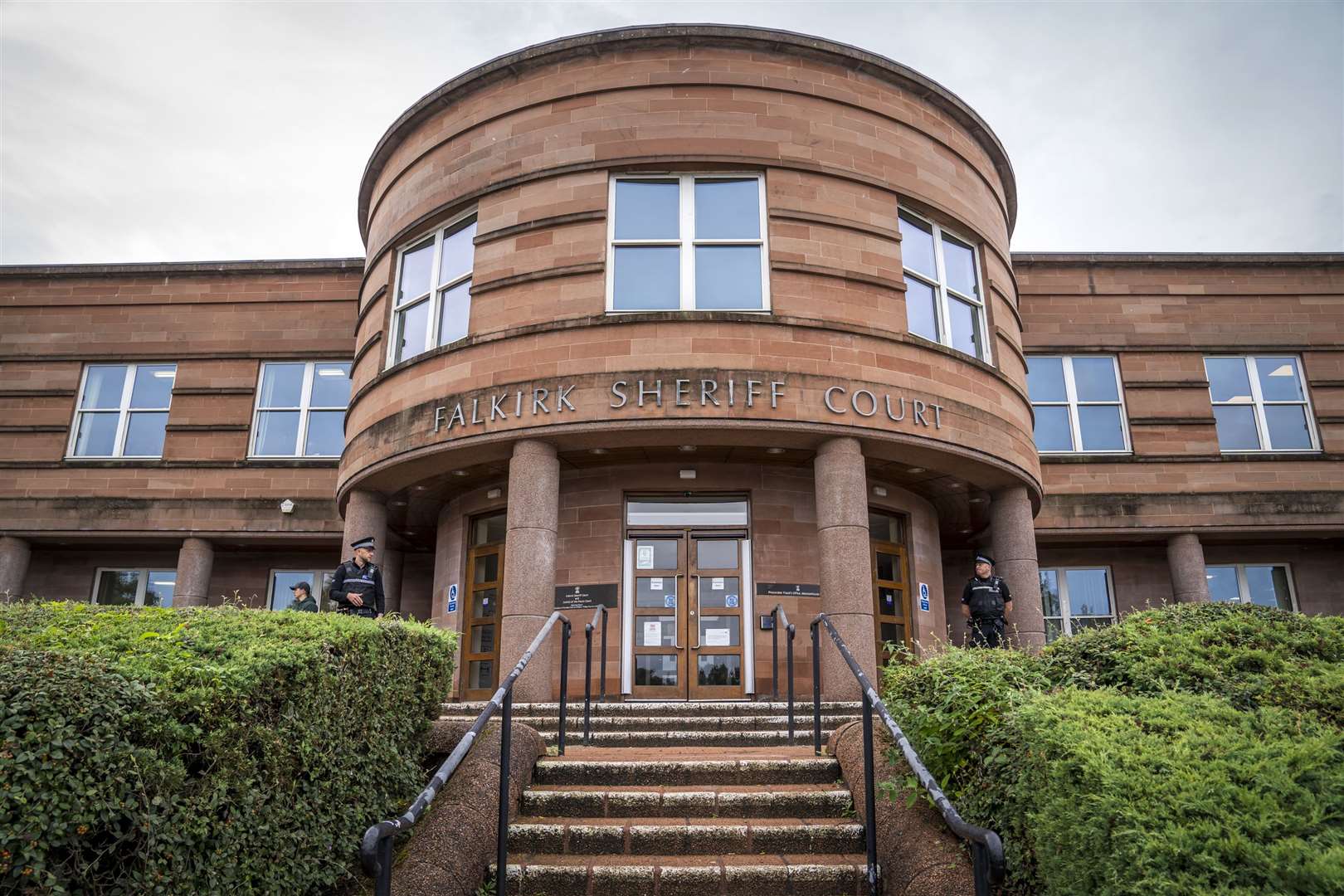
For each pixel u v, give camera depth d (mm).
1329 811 3262
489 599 13547
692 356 11266
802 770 7324
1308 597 18469
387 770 6195
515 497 11344
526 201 12484
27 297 19156
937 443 11844
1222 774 3424
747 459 12492
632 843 6281
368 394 13406
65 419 18562
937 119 13602
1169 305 18625
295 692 4977
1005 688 5758
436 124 13758
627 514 12773
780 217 12086
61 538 18031
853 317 11977
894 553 13945
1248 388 18594
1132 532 17484
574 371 11367
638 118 12391
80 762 3391
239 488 17734
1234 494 17609
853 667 6387
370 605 10117
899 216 13094
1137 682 5289
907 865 5453
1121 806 3414
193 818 3969
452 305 13055
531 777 7281
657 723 9648
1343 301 18828
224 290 19047
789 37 12586
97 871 3475
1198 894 2986
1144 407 18141
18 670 3525
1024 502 13609
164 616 5590
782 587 12469
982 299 13766
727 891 5809
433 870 5422
